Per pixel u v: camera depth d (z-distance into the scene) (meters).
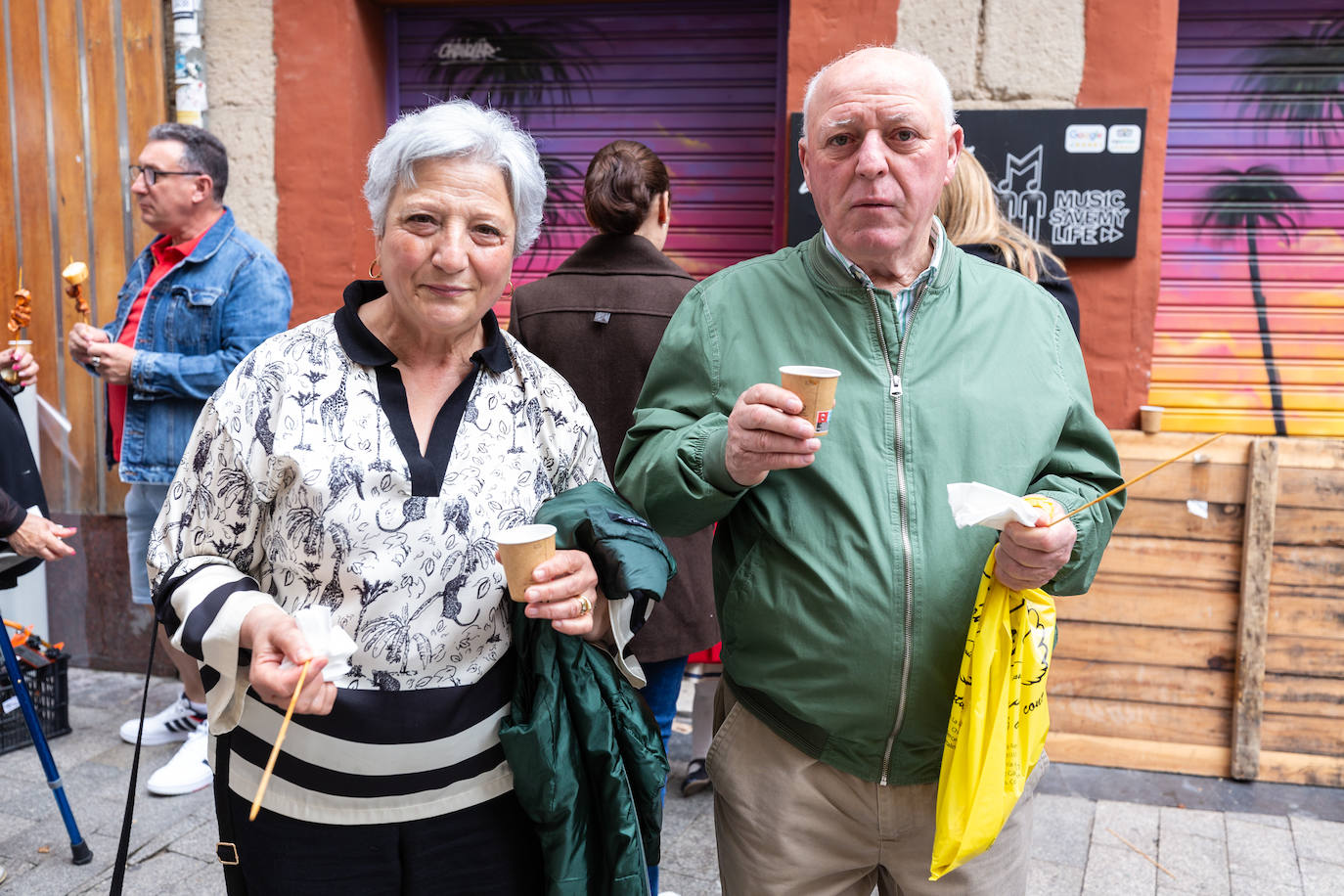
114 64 4.15
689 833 3.31
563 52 4.23
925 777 1.81
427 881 1.66
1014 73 3.60
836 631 1.72
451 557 1.61
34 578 4.48
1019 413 1.76
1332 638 3.58
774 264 1.91
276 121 4.09
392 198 1.58
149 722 3.85
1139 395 3.68
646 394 1.97
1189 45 3.74
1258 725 3.61
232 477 1.57
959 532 1.71
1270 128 3.74
